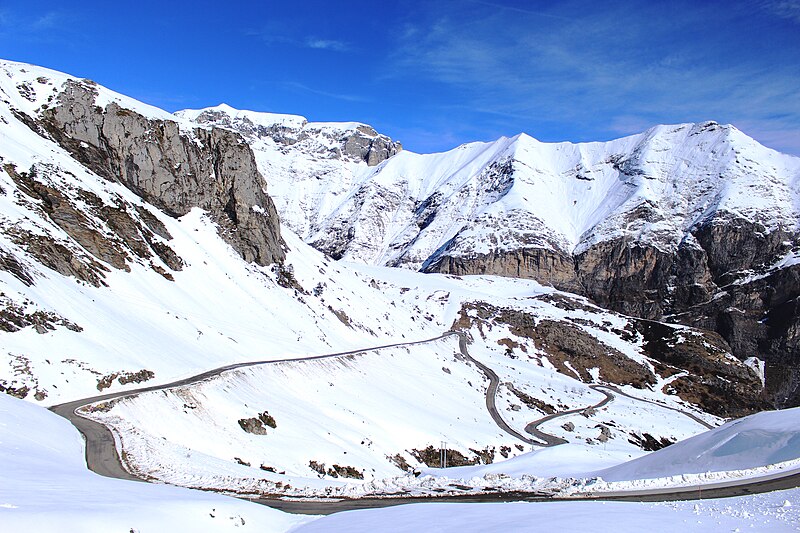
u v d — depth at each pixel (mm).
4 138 74750
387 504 29375
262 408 59000
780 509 23625
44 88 91250
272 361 74562
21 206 65812
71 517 17266
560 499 30234
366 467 56094
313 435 58406
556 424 102188
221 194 108938
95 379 48312
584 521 21688
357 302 128250
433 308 181750
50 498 19000
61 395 44281
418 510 25656
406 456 67062
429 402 92688
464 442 78188
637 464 39906
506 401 111500
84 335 53500
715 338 187750
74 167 82562
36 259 59844
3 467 22000
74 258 65062
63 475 23500
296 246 131625
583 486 32969
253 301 94312
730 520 22312
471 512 24797
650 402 141250
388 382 92625
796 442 32938
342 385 80500
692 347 177250
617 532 20031
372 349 104812
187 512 20906
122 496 21391
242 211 109562
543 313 187625
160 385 52938
